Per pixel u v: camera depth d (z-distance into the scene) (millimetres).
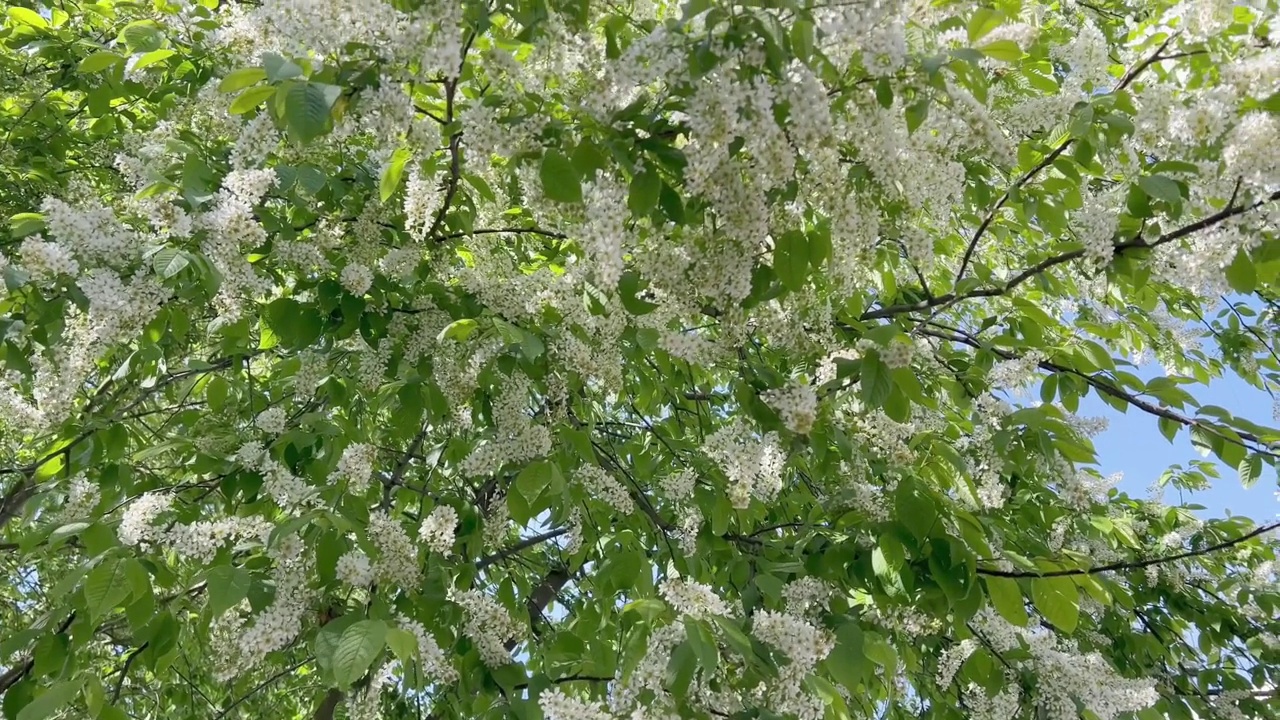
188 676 5602
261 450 3838
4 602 6391
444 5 2564
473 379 4008
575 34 2809
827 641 2787
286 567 3014
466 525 4258
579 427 4719
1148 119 2980
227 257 3156
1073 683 3463
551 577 6199
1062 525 5281
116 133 5383
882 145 2854
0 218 4965
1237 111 2781
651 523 4859
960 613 3189
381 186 3162
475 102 2816
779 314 3635
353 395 4941
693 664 2459
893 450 3576
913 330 4176
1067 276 5121
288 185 3695
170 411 5527
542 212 3092
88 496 3830
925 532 3096
